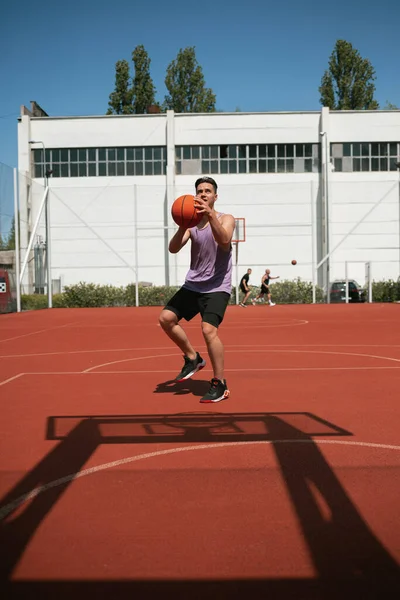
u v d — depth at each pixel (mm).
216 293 5754
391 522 2748
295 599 2113
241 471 3506
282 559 2404
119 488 3250
